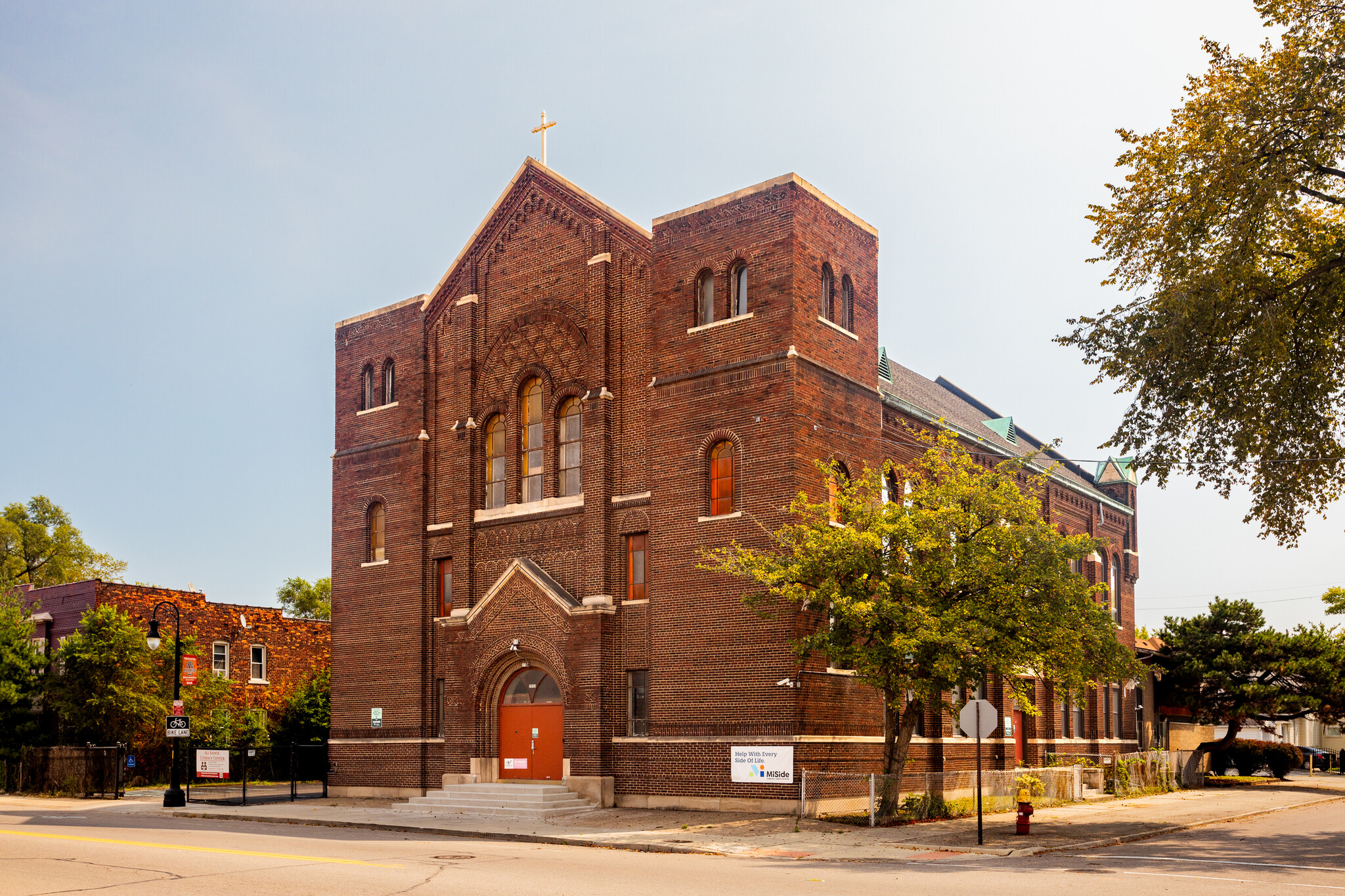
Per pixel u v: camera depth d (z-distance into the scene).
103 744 44.31
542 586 33.03
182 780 46.66
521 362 35.78
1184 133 25.33
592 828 26.55
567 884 16.11
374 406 39.78
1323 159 24.72
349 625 38.94
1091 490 47.75
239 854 19.94
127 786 44.75
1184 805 34.81
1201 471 25.97
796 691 28.30
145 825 28.14
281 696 53.03
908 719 27.73
